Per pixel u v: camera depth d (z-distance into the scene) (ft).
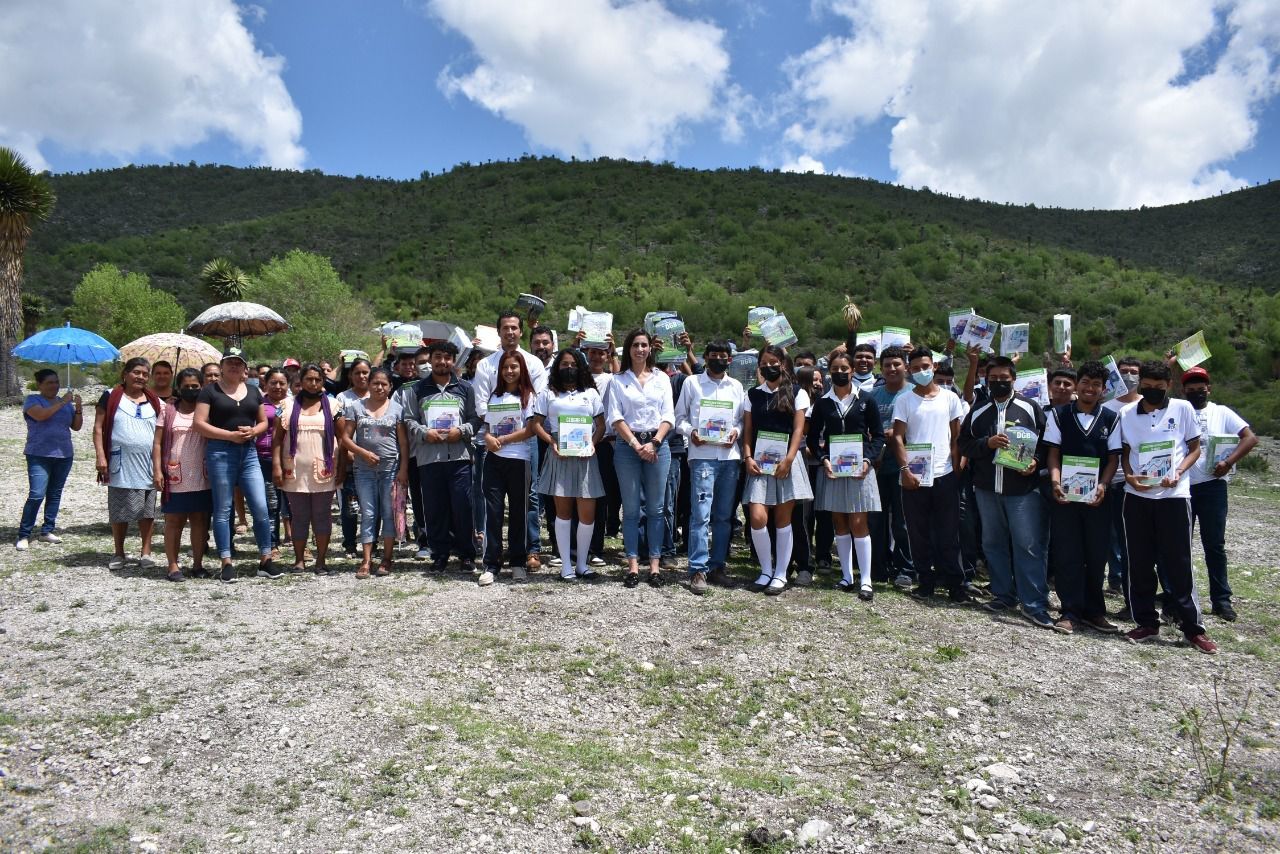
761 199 415.85
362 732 13.04
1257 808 11.76
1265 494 52.16
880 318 205.26
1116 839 10.98
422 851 10.12
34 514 24.54
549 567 23.20
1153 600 18.86
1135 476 18.66
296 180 567.59
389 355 29.12
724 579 21.77
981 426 20.58
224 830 10.46
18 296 74.28
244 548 26.37
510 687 15.06
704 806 11.53
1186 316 193.77
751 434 21.52
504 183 483.92
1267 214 396.37
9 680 14.61
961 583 21.18
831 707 14.84
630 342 21.30
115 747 12.39
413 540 28.30
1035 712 14.78
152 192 519.60
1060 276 258.78
